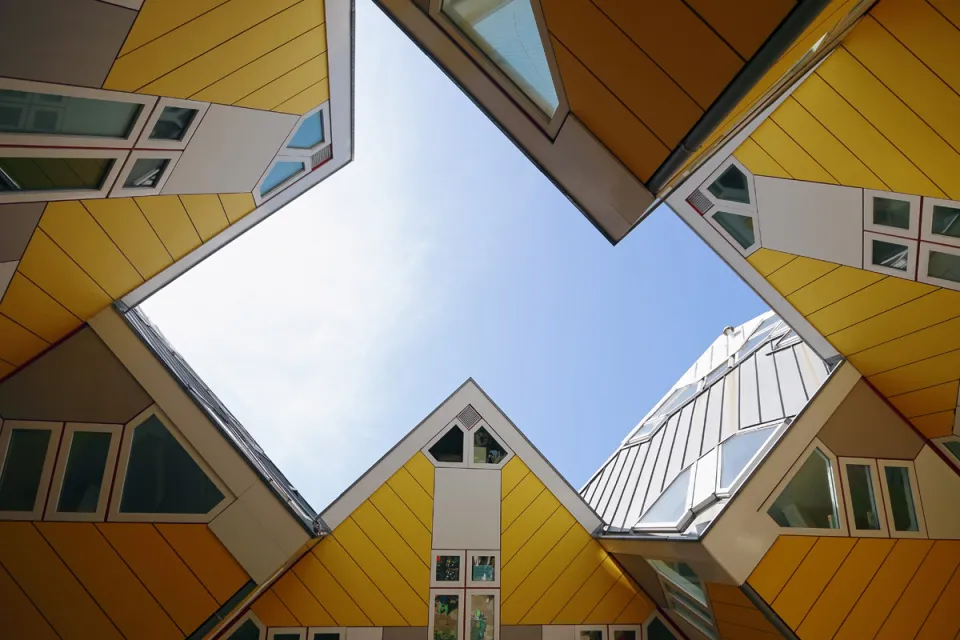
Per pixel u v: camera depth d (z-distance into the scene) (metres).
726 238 7.10
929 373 6.54
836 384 7.18
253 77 5.26
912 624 6.37
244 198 6.83
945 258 5.41
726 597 6.78
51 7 3.24
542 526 8.82
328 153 7.56
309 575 8.13
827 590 6.37
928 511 6.84
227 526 6.23
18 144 3.91
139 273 6.54
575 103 4.08
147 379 6.51
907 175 5.15
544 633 8.31
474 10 4.27
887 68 4.62
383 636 8.00
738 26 2.69
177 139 5.12
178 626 5.91
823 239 6.17
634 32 3.15
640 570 8.24
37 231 4.88
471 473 8.91
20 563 5.86
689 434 9.78
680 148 3.57
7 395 6.24
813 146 5.54
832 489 6.75
